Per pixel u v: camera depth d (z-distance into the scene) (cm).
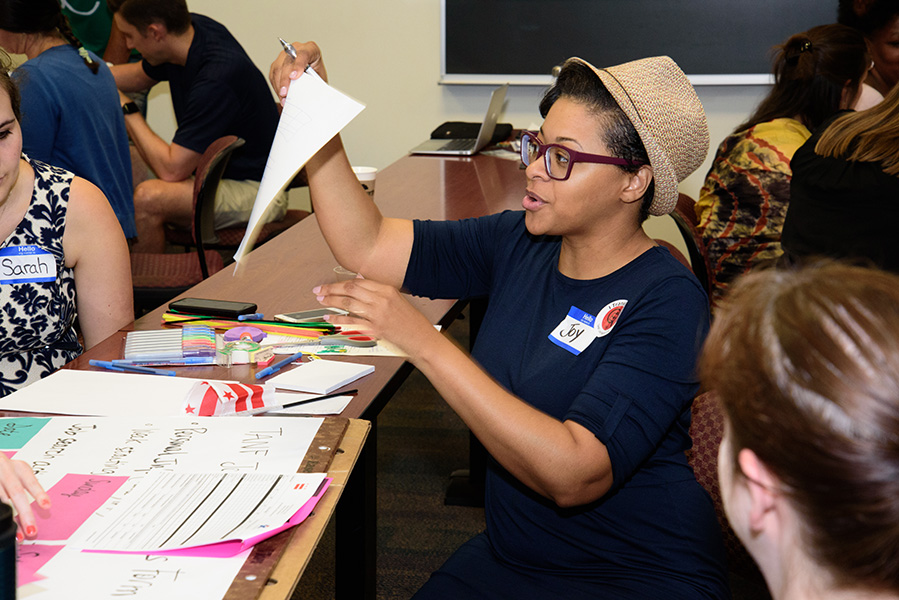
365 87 478
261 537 85
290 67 126
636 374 113
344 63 477
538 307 131
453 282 151
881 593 48
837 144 191
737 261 255
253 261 208
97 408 121
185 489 95
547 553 124
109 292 168
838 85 247
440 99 473
